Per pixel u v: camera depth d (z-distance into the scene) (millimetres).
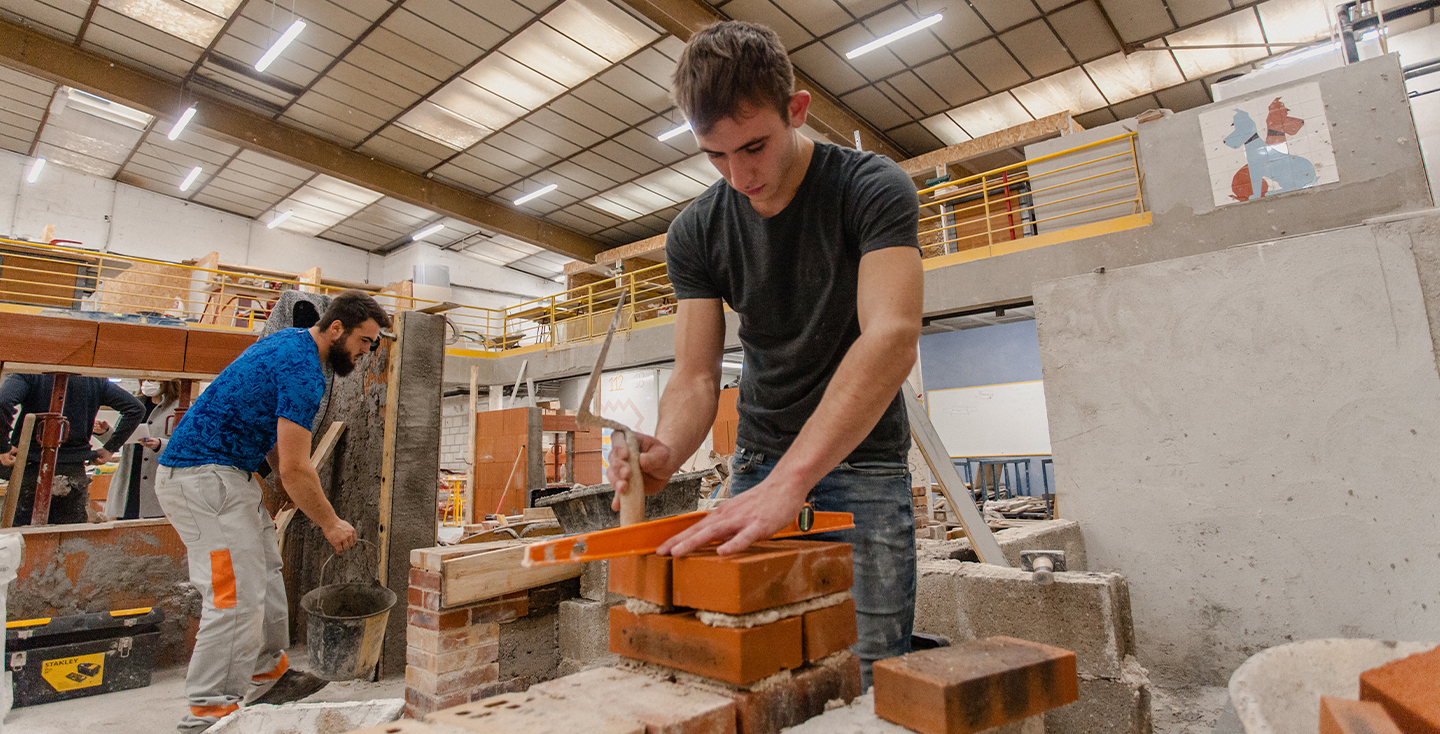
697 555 938
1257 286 3361
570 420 11289
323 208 17812
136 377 4277
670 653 946
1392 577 2947
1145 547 3529
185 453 2498
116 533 3797
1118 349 3693
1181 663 3389
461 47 11547
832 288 1388
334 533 2773
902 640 1446
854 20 10938
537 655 2830
